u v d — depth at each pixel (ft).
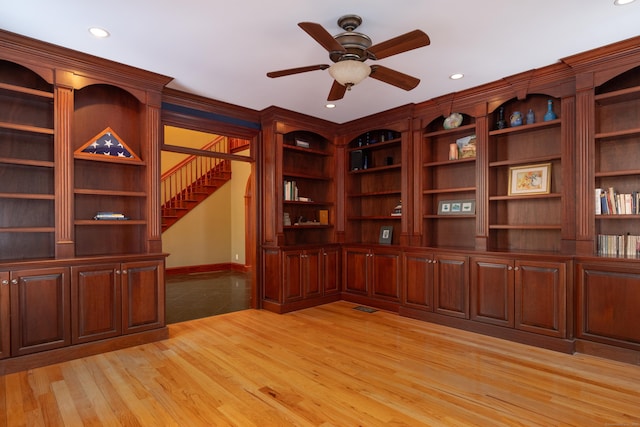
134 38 9.56
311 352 10.91
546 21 8.82
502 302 12.14
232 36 9.44
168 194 26.89
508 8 8.25
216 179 28.73
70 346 10.19
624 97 10.69
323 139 19.16
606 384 8.72
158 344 11.57
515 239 13.52
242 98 14.28
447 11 8.36
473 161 14.17
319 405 7.81
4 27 9.04
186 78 12.23
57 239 10.31
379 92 13.69
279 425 7.07
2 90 9.96
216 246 28.60
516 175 13.32
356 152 17.83
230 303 17.53
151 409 7.63
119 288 11.07
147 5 8.05
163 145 13.30
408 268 14.89
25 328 9.52
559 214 12.51
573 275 10.84
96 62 10.77
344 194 18.20
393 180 17.42
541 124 12.07
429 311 14.14
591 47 10.24
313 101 14.67
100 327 10.70
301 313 15.49
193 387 8.62
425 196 15.34
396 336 12.41
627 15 8.56
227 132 15.33
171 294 19.61
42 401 7.93
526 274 11.60
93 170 11.87
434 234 15.85
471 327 12.89
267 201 16.10
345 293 17.78
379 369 9.68
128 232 12.48
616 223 11.18
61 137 10.41
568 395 8.21
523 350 11.03
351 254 17.54
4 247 10.41
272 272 15.87
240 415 7.41
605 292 10.25
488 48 10.25
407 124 15.47
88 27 9.02
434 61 11.10
